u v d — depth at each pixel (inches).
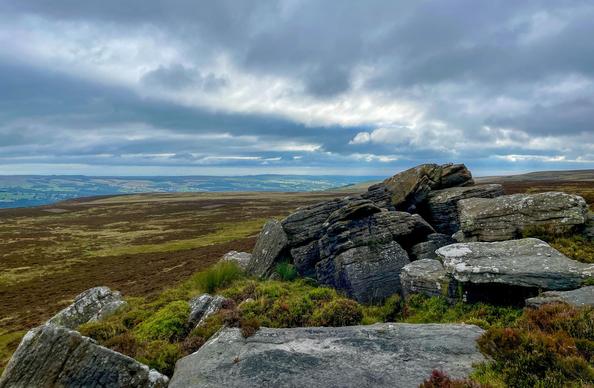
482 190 1234.6
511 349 448.8
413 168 1400.1
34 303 1822.1
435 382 407.2
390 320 800.3
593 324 479.2
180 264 2335.1
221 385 459.2
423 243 1040.8
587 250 773.9
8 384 494.6
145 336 697.6
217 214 6028.5
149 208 7544.3
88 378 498.6
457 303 734.5
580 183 4793.3
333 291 892.0
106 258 2965.1
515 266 697.0
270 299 846.5
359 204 1095.6
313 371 481.1
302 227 1183.6
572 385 374.3
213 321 701.3
